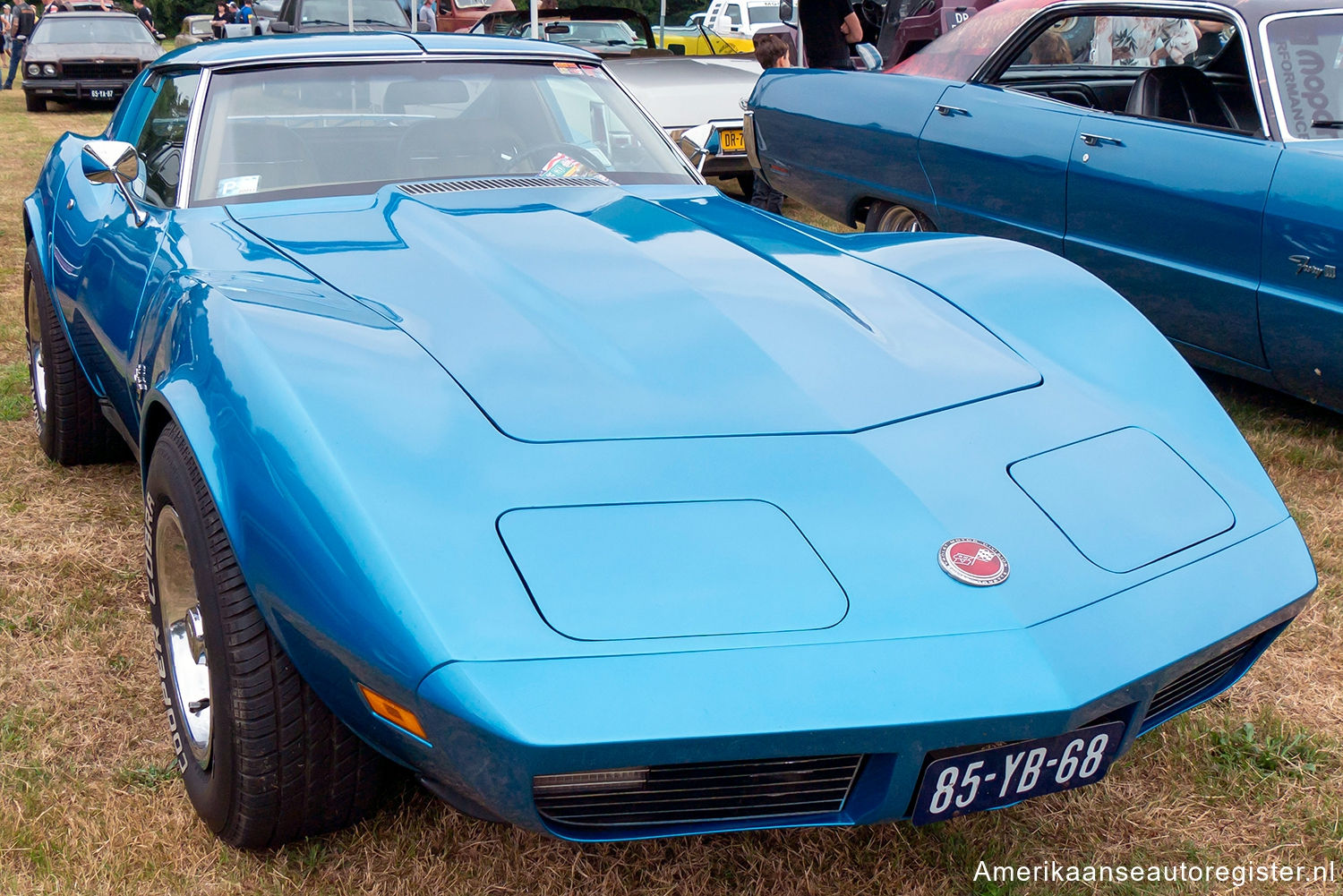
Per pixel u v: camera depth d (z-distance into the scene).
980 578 1.53
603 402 1.74
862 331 2.03
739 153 7.68
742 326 1.97
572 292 2.04
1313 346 3.54
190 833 1.93
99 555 2.96
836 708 1.38
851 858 1.90
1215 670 1.77
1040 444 1.82
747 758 1.37
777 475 1.64
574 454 1.62
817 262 2.37
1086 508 1.70
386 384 1.70
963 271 2.44
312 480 1.54
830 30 7.44
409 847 1.90
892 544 1.57
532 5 8.06
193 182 2.69
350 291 2.06
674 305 2.01
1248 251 3.67
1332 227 3.38
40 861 1.85
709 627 1.42
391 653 1.40
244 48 2.97
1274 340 3.69
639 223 2.48
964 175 4.70
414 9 10.33
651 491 1.58
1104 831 1.98
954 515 1.63
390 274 2.14
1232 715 2.30
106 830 1.93
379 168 2.81
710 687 1.37
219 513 1.64
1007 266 2.46
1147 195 3.97
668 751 1.35
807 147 5.60
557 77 3.14
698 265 2.21
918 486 1.67
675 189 2.96
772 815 1.49
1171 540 1.70
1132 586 1.59
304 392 1.65
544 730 1.32
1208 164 3.78
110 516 3.21
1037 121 4.40
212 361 1.80
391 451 1.57
